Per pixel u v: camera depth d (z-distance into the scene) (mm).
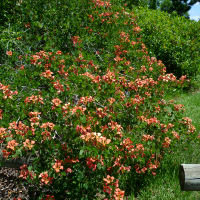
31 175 2312
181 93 6109
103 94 2791
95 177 2400
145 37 6480
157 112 3285
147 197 2701
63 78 3070
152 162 2990
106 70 3473
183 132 3322
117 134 2486
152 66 4039
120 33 4453
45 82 3025
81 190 2381
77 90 2750
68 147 2309
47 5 4277
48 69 3166
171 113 3424
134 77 3523
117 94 2881
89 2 4480
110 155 2328
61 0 4289
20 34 3900
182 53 6422
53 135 2432
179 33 6938
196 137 3416
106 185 2281
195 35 7191
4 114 2475
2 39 3691
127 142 2510
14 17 4266
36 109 2465
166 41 6379
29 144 2148
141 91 3287
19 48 3699
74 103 2904
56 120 2543
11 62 3576
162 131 3090
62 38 4055
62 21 4152
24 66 3332
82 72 3139
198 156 3389
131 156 2584
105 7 4746
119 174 2623
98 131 2428
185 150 3479
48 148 2248
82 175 2264
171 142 3131
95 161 2236
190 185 1820
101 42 4395
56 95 2701
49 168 2246
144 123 2900
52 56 3156
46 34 3943
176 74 6766
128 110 2996
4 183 2836
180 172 1883
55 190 2488
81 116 2225
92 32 4355
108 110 2660
